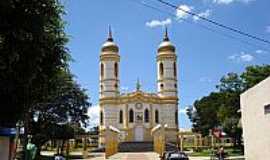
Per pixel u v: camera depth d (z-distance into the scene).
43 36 16.83
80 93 56.94
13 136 20.69
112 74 104.06
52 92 20.69
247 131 25.77
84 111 57.25
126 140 100.00
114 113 102.31
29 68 17.08
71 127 56.44
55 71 19.58
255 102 24.38
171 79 104.69
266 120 22.77
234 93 62.38
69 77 50.81
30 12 15.98
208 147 89.62
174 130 102.19
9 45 15.59
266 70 56.00
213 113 85.00
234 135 63.78
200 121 92.00
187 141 102.06
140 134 100.50
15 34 15.45
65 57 19.61
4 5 14.91
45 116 51.84
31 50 16.72
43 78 19.25
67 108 54.75
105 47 105.44
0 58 15.46
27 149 28.89
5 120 19.33
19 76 17.03
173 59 105.88
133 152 88.19
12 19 15.64
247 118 25.75
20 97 18.53
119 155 75.88
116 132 85.12
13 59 15.62
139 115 101.56
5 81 16.86
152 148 92.12
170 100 103.62
